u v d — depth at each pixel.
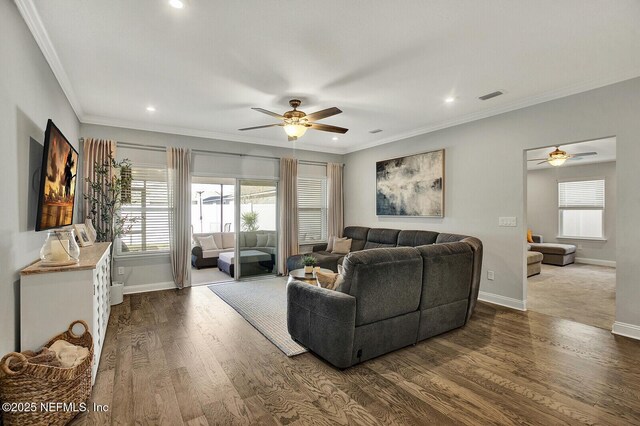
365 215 6.91
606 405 2.20
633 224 3.33
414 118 4.95
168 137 5.41
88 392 2.20
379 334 2.85
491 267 4.61
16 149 2.16
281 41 2.73
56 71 3.12
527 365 2.76
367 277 2.71
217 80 3.51
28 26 2.34
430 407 2.18
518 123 4.26
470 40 2.72
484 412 2.12
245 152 6.20
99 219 4.67
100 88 3.72
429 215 5.43
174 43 2.76
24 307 2.21
